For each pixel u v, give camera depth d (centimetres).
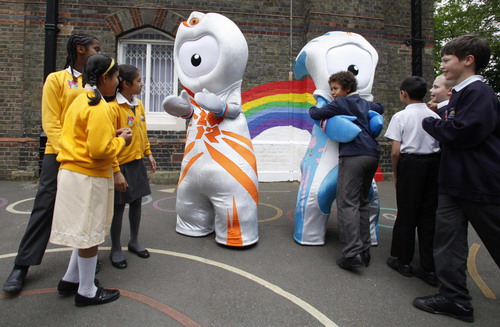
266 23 754
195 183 348
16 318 214
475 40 219
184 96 353
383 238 399
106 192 224
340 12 748
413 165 284
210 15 341
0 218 426
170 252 331
